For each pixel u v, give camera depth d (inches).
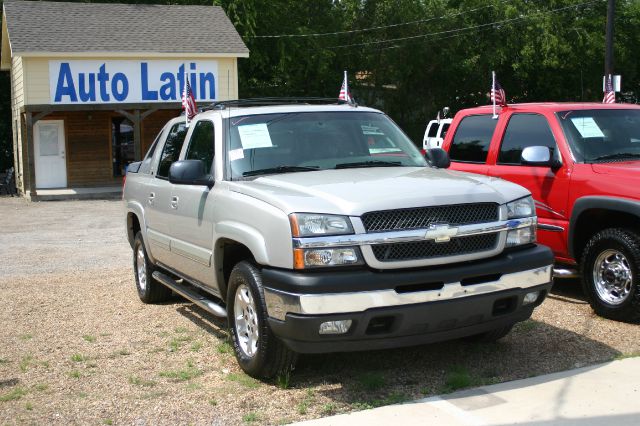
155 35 898.1
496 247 197.3
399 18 1498.5
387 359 222.7
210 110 261.7
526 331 248.2
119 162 985.5
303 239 182.4
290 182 207.3
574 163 275.9
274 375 203.6
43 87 831.1
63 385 209.2
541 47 1514.5
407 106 1598.2
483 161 319.9
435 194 193.8
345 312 178.7
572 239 274.4
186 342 249.4
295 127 240.1
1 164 1176.8
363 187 197.8
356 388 198.5
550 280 206.2
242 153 228.8
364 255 182.9
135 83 864.3
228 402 191.5
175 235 258.1
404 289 184.9
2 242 505.7
